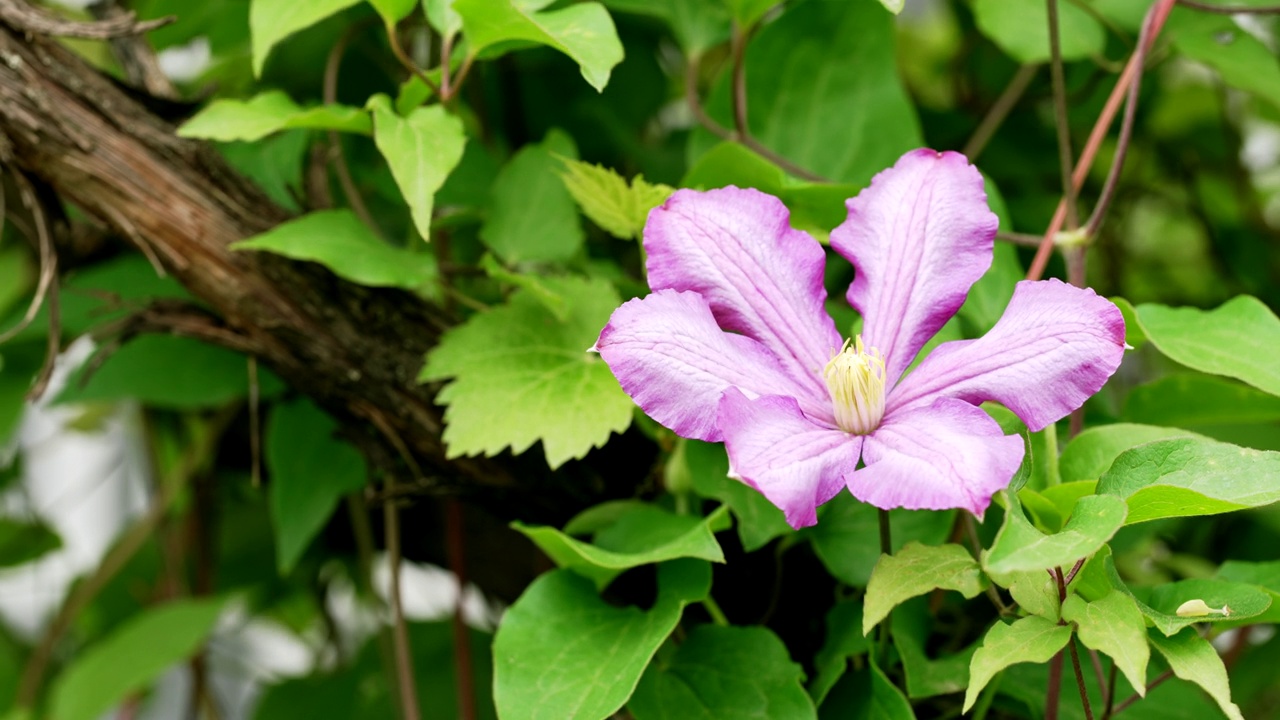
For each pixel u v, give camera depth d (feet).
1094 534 2.33
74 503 4.05
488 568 3.10
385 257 2.72
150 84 2.96
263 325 2.75
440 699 3.29
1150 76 3.25
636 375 2.44
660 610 2.60
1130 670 2.36
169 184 2.73
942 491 2.36
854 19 2.89
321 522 3.00
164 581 3.74
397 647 2.99
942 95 3.71
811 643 2.79
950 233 2.52
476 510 3.06
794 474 2.40
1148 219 3.95
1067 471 2.57
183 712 4.60
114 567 3.44
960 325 2.85
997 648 2.40
